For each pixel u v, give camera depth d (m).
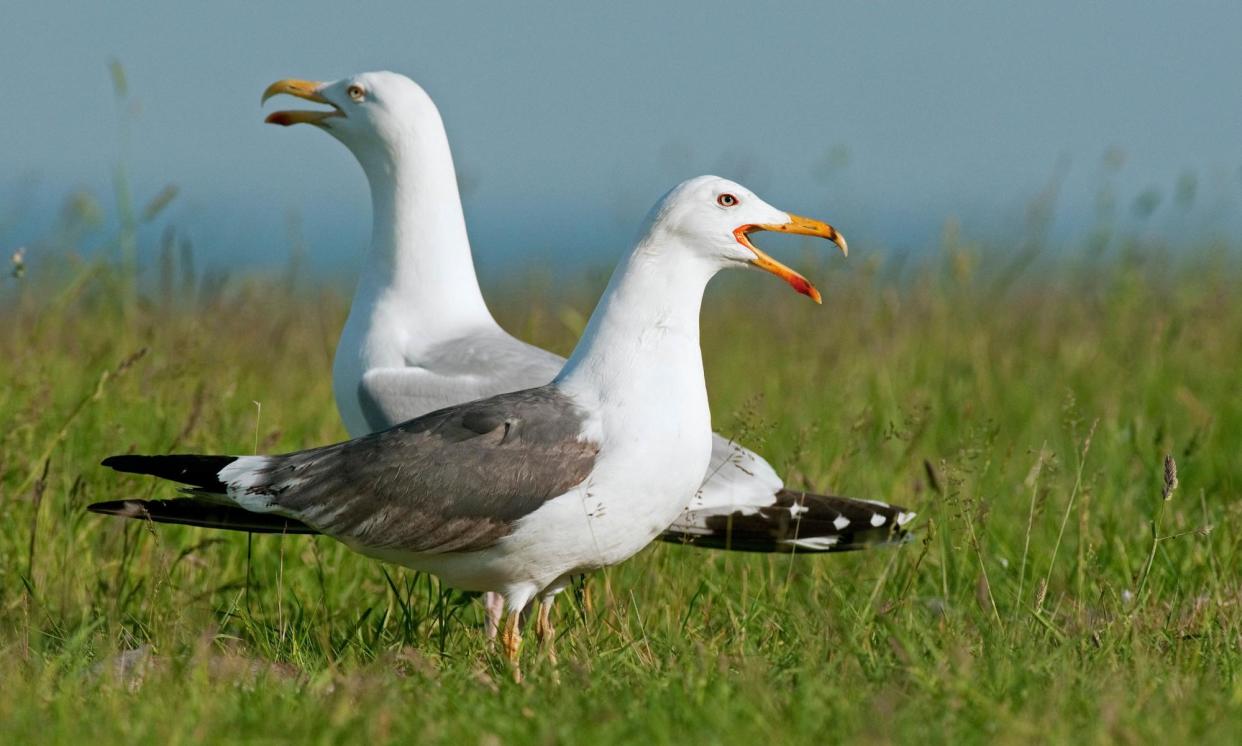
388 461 9.35
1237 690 8.16
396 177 11.77
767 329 19.72
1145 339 17.05
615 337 9.55
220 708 7.98
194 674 8.61
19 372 13.90
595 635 10.09
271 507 9.49
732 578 11.59
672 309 9.60
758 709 7.91
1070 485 13.12
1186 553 11.54
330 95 11.95
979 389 15.95
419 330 11.67
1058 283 19.98
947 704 7.93
